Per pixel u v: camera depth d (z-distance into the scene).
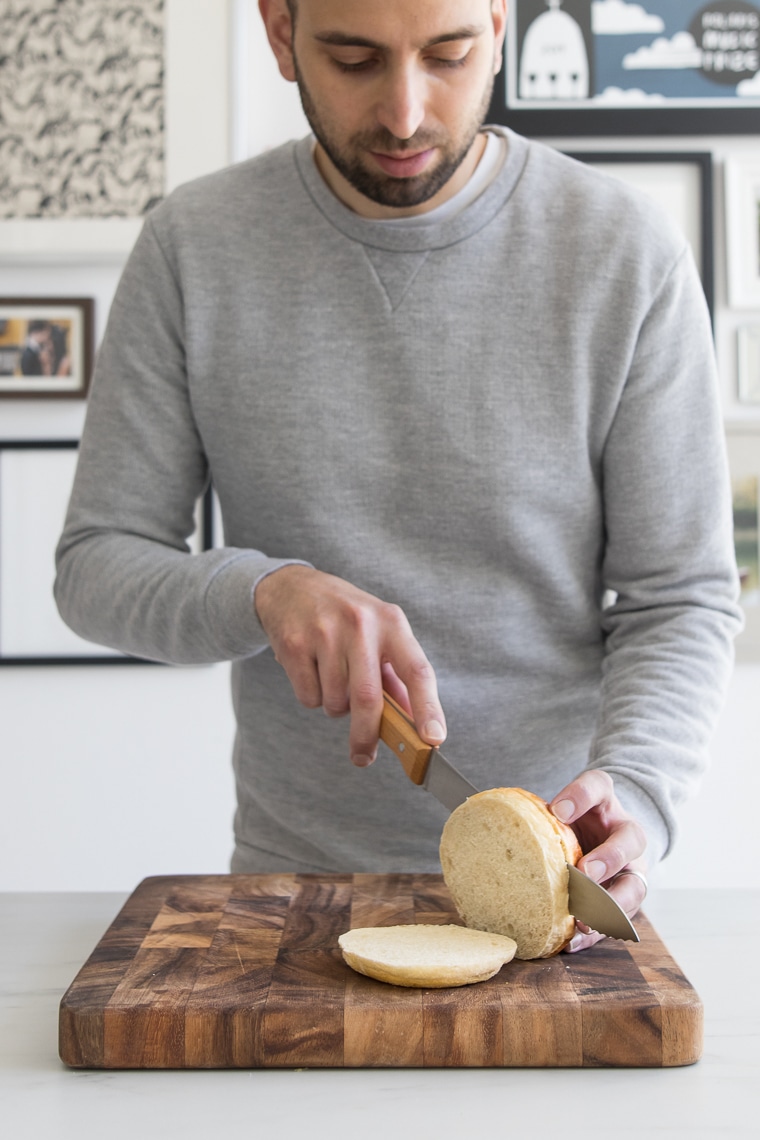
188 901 0.95
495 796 0.86
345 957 0.81
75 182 1.98
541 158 1.16
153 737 2.04
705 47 1.98
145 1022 0.74
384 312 1.11
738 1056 0.76
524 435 1.10
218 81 1.96
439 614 1.11
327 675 0.88
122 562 1.07
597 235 1.11
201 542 2.04
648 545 1.10
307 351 1.12
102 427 1.15
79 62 1.97
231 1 1.96
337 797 1.13
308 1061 0.74
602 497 1.15
